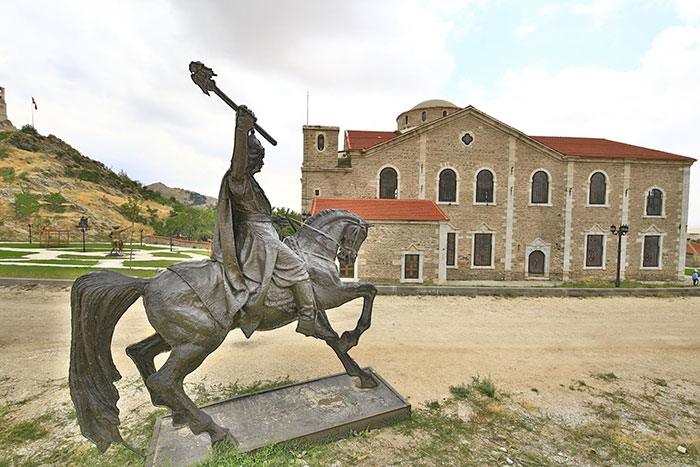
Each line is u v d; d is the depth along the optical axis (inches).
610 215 1129.4
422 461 192.5
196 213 2618.1
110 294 166.4
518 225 1113.4
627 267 1135.6
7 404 246.8
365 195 1076.5
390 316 532.7
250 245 194.5
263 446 184.2
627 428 236.7
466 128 1095.6
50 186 2783.0
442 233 855.1
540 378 317.4
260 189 203.2
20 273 719.1
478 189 1112.2
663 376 327.9
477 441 215.0
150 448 184.1
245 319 192.1
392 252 847.7
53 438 208.2
